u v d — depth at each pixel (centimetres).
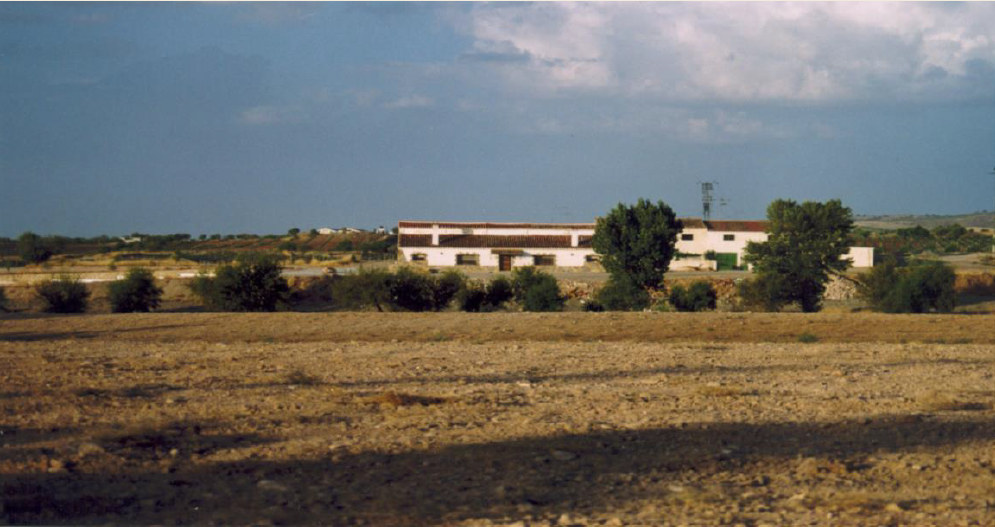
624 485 869
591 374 1703
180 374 1664
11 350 2258
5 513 743
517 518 752
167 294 6762
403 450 1000
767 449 1024
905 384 1569
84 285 6028
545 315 3903
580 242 8906
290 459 956
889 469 940
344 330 3394
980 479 899
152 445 1016
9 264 10069
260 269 5516
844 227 6097
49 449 979
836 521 746
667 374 1702
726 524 738
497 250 8662
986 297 6875
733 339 3153
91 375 1641
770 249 6128
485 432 1097
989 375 1714
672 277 7281
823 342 2984
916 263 8819
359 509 775
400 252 8700
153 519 738
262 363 1864
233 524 725
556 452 988
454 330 3381
